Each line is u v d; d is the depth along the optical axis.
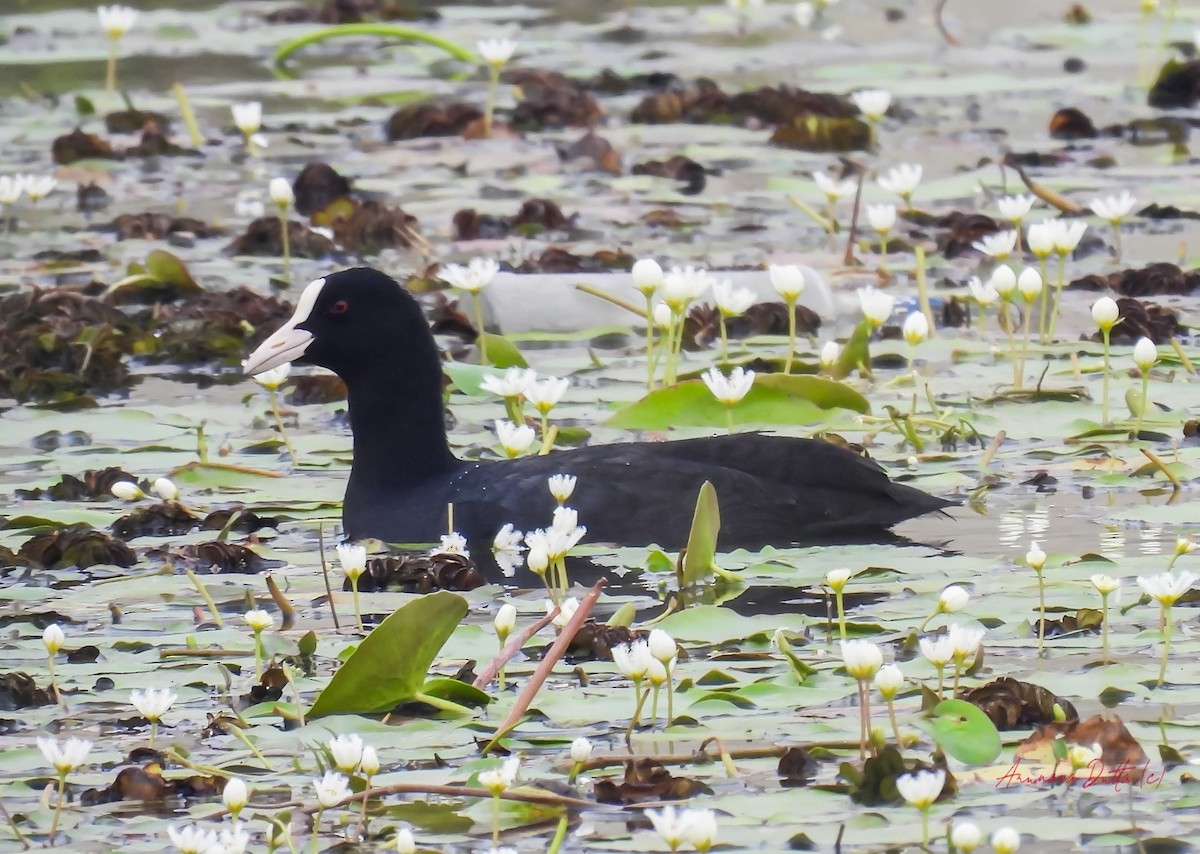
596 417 14.30
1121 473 12.52
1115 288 17.80
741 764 8.04
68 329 16.58
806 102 26.50
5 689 9.02
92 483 12.79
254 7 37.09
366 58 32.00
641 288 14.15
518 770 8.00
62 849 7.42
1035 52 31.30
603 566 11.16
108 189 23.73
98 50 32.41
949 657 8.39
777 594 10.45
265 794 7.92
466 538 11.82
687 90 27.41
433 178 23.75
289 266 19.42
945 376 15.15
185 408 14.96
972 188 22.19
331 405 15.06
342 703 8.76
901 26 34.19
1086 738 8.01
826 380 13.68
